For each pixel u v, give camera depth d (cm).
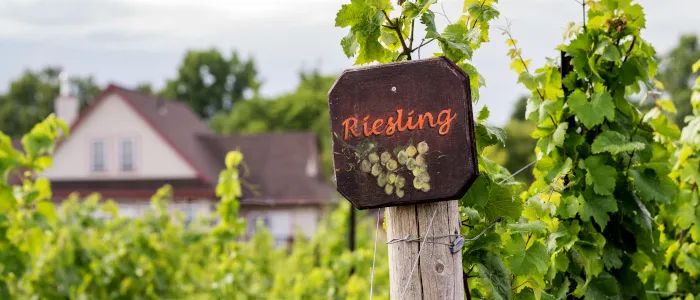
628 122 423
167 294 989
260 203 989
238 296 888
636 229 423
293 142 3597
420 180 275
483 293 348
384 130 278
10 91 7200
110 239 993
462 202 336
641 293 425
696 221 480
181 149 3297
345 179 281
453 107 273
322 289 854
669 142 502
